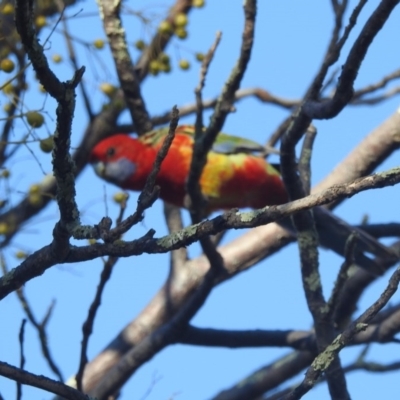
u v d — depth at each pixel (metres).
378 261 11.33
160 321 12.20
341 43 7.91
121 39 11.66
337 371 8.12
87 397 5.95
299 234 9.15
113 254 5.86
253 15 9.24
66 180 5.87
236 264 12.31
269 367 11.27
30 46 5.25
